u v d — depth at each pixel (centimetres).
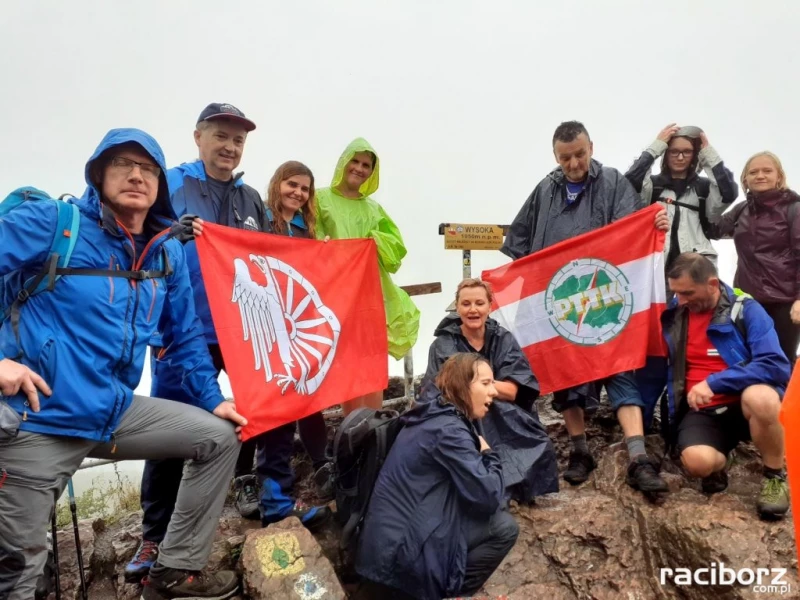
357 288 441
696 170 486
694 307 418
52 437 258
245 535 363
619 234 464
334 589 320
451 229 630
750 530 352
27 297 259
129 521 458
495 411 413
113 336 269
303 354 396
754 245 486
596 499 421
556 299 480
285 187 429
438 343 441
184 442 298
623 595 358
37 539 259
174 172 386
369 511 329
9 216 255
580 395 464
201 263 355
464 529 328
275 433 379
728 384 379
